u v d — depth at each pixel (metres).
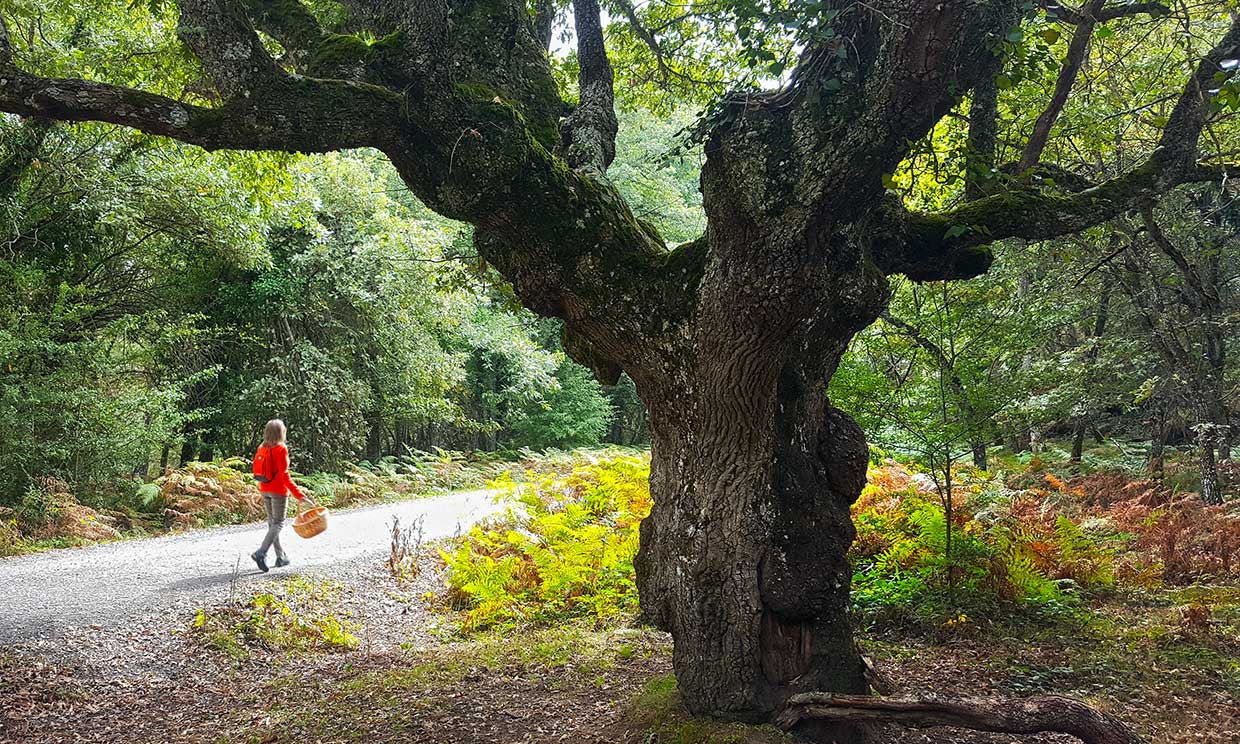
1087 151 8.38
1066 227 4.28
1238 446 14.35
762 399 3.84
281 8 4.50
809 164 3.32
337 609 8.05
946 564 7.20
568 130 4.62
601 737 4.36
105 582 8.47
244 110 3.38
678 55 8.13
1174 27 8.02
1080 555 8.14
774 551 3.98
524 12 4.76
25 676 5.70
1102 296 11.89
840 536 4.12
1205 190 9.78
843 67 3.26
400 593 8.75
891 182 3.54
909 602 6.99
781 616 4.04
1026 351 7.73
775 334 3.63
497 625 7.58
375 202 20.06
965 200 4.76
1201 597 7.37
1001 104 6.72
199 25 3.33
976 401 7.06
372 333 20.06
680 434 4.08
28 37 11.64
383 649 7.02
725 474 3.97
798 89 3.43
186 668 6.27
